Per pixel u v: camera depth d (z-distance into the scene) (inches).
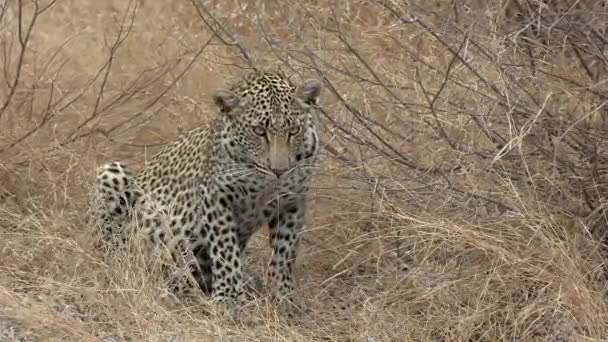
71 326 399.5
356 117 471.5
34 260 452.1
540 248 422.6
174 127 566.3
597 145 455.5
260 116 426.3
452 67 490.3
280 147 424.5
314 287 462.0
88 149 535.8
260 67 528.4
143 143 566.3
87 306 422.0
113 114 569.3
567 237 426.9
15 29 614.9
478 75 454.0
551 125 458.0
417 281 432.5
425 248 440.1
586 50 467.8
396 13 506.3
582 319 402.0
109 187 469.4
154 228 462.3
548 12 483.5
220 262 444.1
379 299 433.7
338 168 486.6
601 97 457.4
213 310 415.8
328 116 465.1
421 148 481.7
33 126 540.4
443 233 438.9
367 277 460.1
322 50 514.3
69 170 500.7
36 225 458.0
